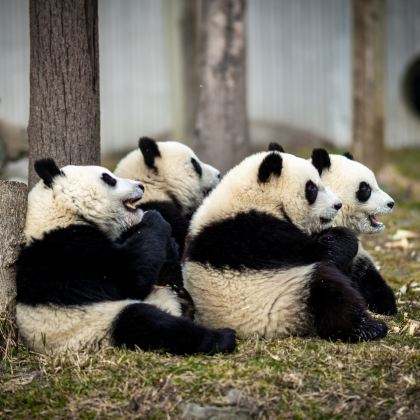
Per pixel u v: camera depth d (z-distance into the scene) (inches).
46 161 422.6
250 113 1315.2
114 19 1302.9
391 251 666.8
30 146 494.0
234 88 865.5
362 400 347.6
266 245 428.1
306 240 443.5
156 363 383.2
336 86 1310.3
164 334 393.7
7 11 1290.6
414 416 337.7
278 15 1305.4
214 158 866.8
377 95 976.3
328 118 1318.9
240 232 429.7
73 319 402.3
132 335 396.5
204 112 872.3
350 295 417.7
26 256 413.7
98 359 388.8
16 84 1301.7
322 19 1305.4
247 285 422.6
